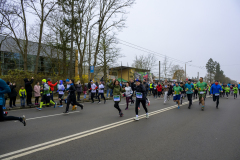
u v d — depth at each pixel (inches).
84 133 196.9
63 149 149.5
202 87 385.7
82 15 746.8
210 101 586.9
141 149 151.0
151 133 199.2
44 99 396.2
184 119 279.4
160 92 715.4
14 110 376.5
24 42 779.4
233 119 282.4
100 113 333.7
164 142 169.5
